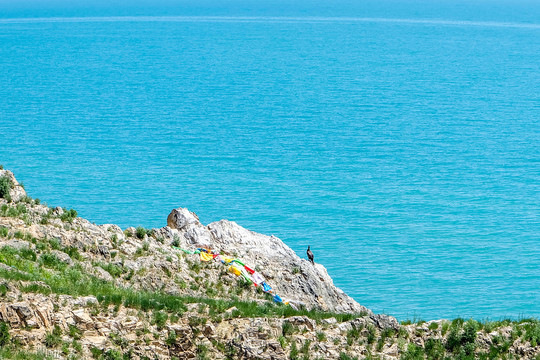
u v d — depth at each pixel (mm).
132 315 75500
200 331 74812
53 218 103438
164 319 75312
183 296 88938
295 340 75375
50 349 67812
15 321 68938
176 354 72438
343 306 110438
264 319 77875
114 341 71438
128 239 104500
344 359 73812
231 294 97375
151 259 99500
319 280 112625
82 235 100375
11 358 64625
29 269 85000
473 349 77812
